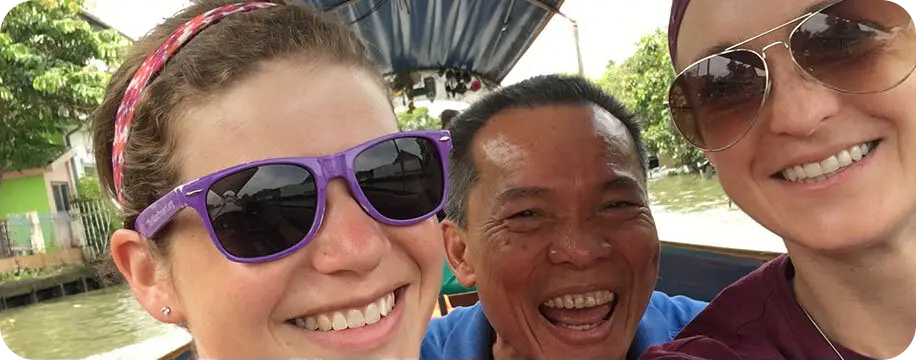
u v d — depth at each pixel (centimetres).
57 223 330
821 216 30
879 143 29
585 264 39
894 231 29
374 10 73
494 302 42
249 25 28
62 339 227
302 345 26
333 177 25
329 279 25
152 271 28
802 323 34
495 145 41
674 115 35
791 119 29
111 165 32
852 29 28
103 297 317
